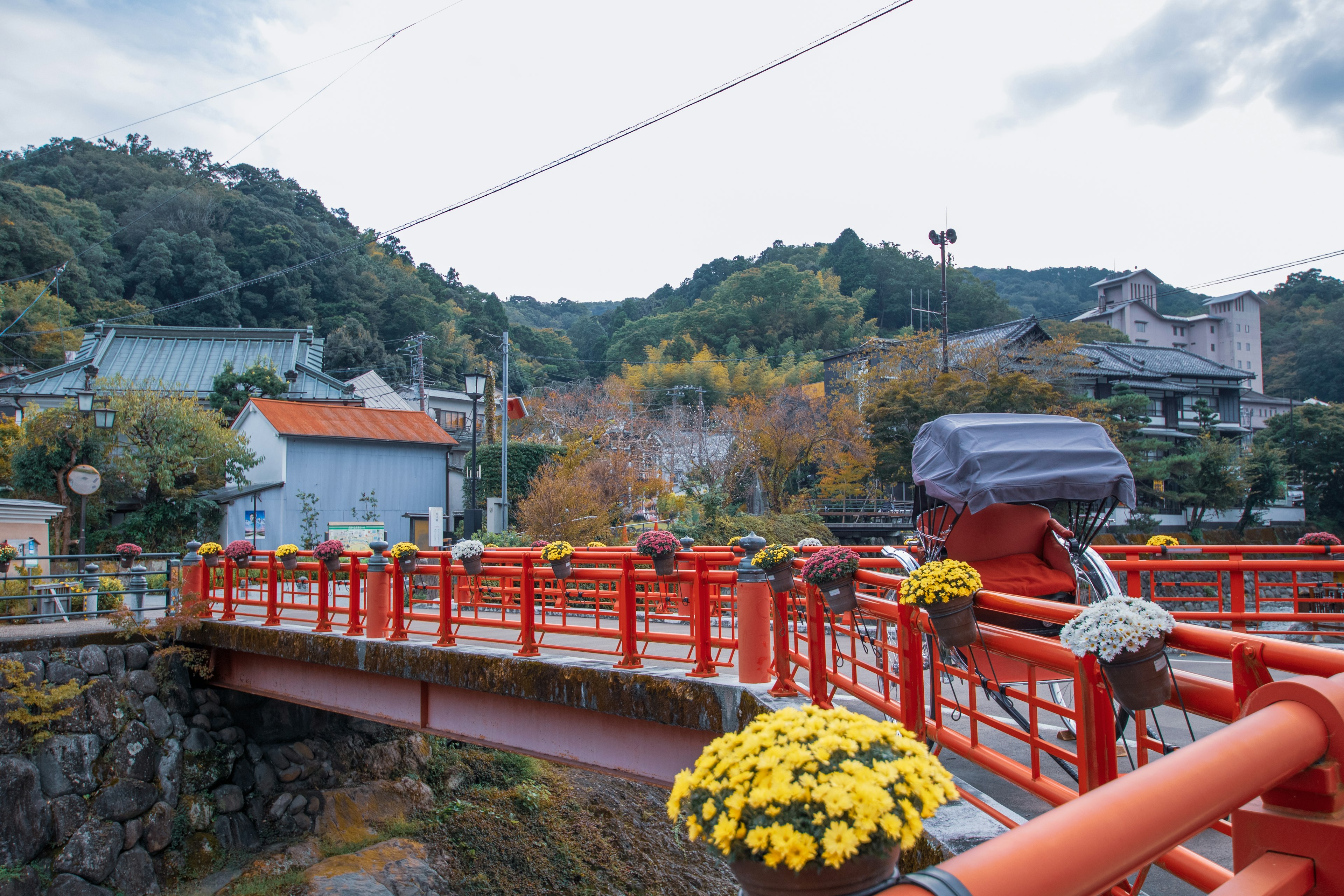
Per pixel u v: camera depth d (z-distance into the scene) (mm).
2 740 10266
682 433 36094
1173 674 2553
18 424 28109
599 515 24062
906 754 1646
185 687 12055
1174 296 85000
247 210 63812
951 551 5406
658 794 14492
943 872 1057
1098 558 5230
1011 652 3252
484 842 12562
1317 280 76500
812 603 5109
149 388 27000
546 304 124188
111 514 25828
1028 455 5027
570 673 7059
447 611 8711
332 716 13586
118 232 51656
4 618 11445
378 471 28031
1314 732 1692
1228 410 44031
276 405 28094
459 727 8352
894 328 73875
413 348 57125
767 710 5266
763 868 1473
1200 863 2322
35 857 10148
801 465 36000
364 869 11234
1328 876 1676
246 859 11594
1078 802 1274
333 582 10570
